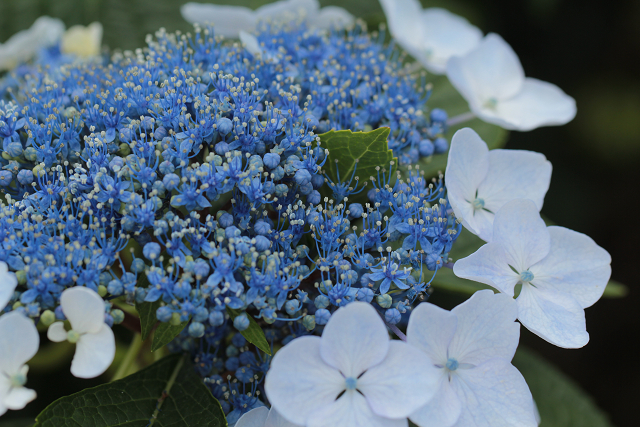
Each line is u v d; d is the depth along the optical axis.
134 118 0.32
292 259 0.31
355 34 0.38
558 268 0.32
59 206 0.31
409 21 0.39
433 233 0.31
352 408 0.29
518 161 0.33
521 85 0.38
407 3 0.39
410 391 0.29
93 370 0.29
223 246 0.30
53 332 0.29
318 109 0.33
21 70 0.37
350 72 0.34
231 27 0.37
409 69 0.36
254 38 0.34
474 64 0.38
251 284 0.30
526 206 0.31
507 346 0.30
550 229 0.32
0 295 0.29
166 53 0.33
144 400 0.31
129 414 0.31
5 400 0.29
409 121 0.33
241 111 0.31
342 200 0.32
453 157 0.32
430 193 0.32
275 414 0.30
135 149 0.31
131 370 0.35
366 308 0.29
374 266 0.31
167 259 0.31
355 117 0.33
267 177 0.31
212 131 0.31
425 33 0.40
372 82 0.34
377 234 0.31
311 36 0.35
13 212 0.30
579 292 0.32
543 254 0.32
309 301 0.31
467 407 0.30
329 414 0.29
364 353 0.29
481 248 0.31
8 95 0.37
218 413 0.31
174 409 0.31
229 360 0.32
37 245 0.30
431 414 0.30
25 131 0.32
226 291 0.30
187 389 0.32
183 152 0.31
